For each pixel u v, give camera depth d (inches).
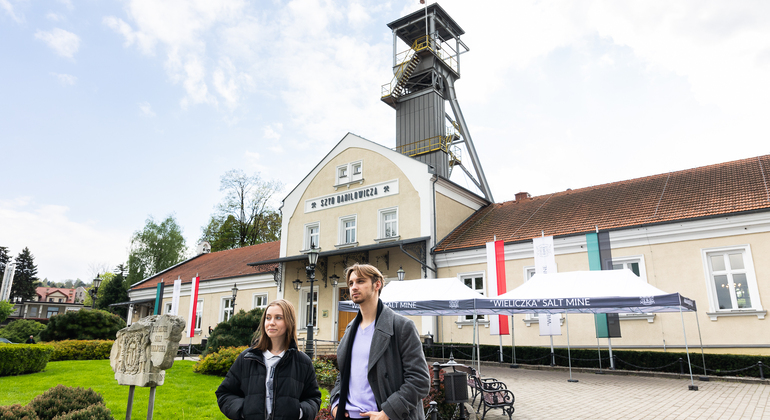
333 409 145.3
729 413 354.0
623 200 777.6
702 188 712.4
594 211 777.6
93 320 863.1
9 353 493.0
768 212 575.8
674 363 564.1
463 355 751.1
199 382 472.4
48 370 557.0
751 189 649.6
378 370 136.3
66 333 845.8
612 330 612.4
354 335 149.7
